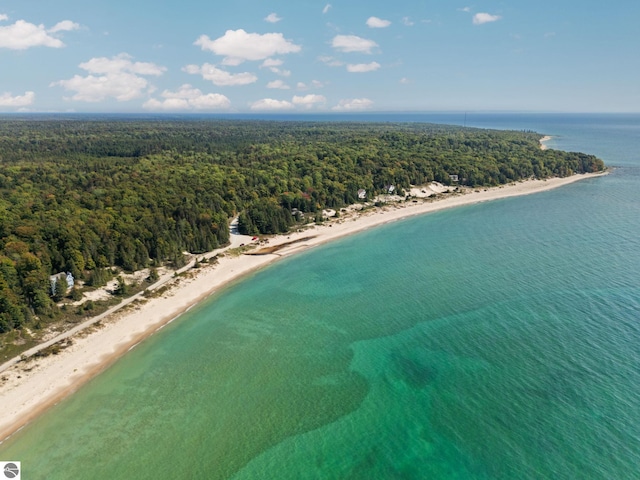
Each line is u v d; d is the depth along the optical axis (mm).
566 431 56344
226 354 76875
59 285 89688
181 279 107000
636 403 60438
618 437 55062
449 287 100062
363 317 88250
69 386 68062
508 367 69438
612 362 69312
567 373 67375
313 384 68250
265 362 74312
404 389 66062
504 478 50312
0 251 92438
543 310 86688
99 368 72750
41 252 96062
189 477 52156
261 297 99500
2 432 58625
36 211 122188
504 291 96312
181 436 58312
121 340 80750
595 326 79875
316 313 90875
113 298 94375
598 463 51625
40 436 58344
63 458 54938
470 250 126000
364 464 53312
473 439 56062
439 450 54719
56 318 84125
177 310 93250
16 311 77625
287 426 59812
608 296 91438
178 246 121375
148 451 55938
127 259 107250
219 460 54469
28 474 52625
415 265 115500
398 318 87000
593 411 59375
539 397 62500
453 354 73812
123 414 62438
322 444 56594
